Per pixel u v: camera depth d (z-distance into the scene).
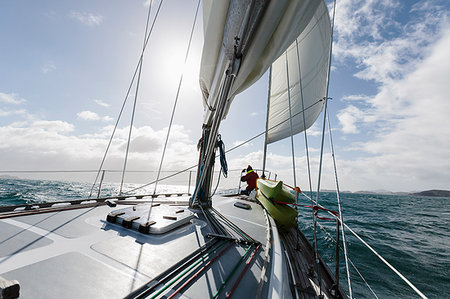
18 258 1.41
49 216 2.41
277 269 1.68
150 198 4.78
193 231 2.41
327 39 4.96
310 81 5.75
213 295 1.24
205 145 3.90
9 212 2.40
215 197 5.88
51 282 1.18
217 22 1.60
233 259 1.78
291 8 1.28
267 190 3.94
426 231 11.49
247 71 1.65
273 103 7.13
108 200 3.66
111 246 1.77
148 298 1.14
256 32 1.37
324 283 1.89
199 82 2.94
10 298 0.79
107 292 1.15
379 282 4.49
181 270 1.49
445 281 4.79
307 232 8.05
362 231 9.73
